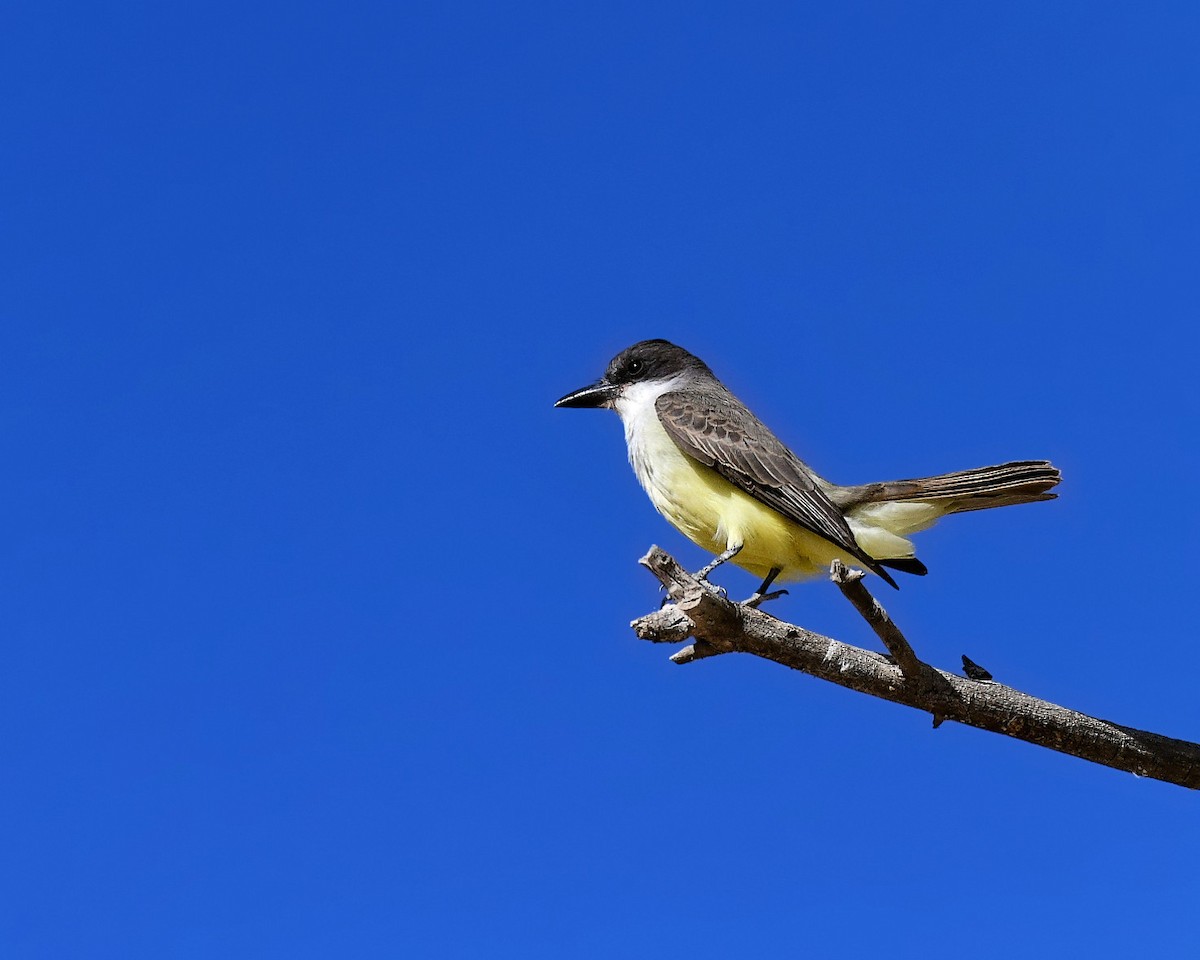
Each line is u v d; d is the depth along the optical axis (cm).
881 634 762
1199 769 856
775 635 782
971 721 837
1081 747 850
